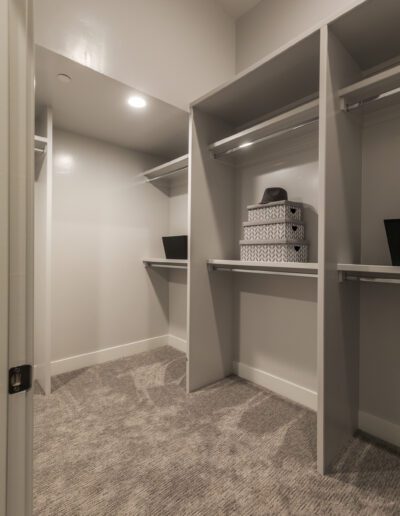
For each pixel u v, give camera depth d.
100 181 2.40
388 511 1.04
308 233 1.74
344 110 1.30
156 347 2.77
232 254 2.13
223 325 2.09
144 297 2.68
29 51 0.47
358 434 1.46
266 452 1.33
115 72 1.56
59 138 2.18
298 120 1.53
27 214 0.47
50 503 1.06
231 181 2.12
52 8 1.36
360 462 1.27
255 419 1.59
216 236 2.03
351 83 1.36
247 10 2.10
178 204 2.76
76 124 2.10
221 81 2.06
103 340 2.42
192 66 1.90
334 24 1.17
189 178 1.87
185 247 2.32
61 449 1.34
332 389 1.26
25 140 0.46
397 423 1.39
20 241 0.46
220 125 2.00
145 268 2.69
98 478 1.18
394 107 1.38
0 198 0.44
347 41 1.27
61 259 2.21
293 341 1.82
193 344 1.91
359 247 1.47
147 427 1.51
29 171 0.47
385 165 1.41
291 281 1.83
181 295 2.74
